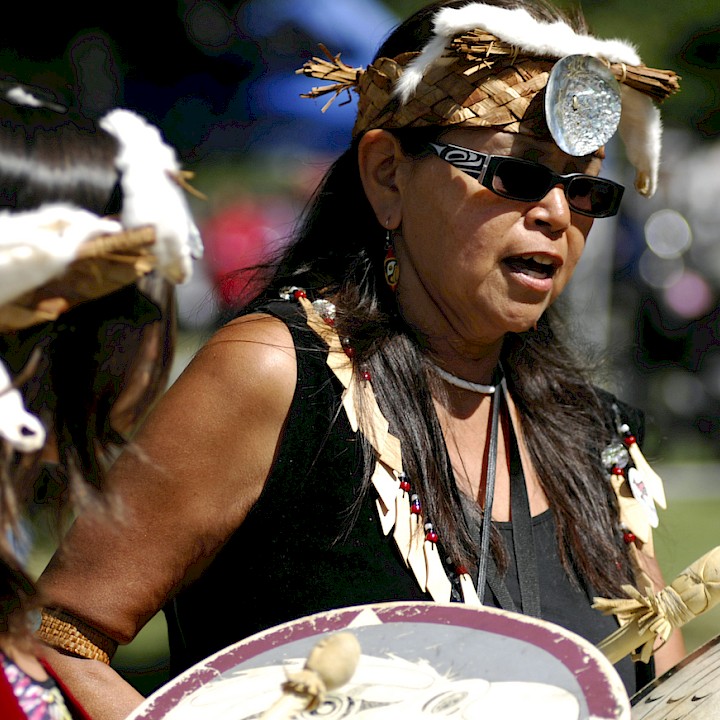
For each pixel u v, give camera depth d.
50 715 4.03
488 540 6.02
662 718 5.12
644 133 6.82
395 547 5.77
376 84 6.22
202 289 16.50
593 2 26.59
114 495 4.15
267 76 29.81
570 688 4.18
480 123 5.86
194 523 5.68
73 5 29.48
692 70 27.84
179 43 31.33
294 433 5.74
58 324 3.75
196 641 6.07
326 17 27.97
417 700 4.21
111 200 3.55
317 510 5.75
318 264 6.49
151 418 5.76
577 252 6.24
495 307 6.05
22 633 3.88
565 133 5.82
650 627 5.35
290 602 5.74
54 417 3.85
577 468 6.60
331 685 3.55
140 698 5.69
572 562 6.38
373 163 6.29
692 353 25.97
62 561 5.70
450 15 5.75
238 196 29.03
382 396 5.95
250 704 4.34
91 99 28.72
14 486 3.76
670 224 26.89
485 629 4.70
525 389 6.74
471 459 6.36
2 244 3.12
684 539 17.66
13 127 3.50
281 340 5.84
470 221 5.94
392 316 6.26
